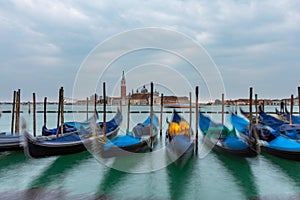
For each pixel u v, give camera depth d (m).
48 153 10.48
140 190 8.04
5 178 9.10
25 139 9.70
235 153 10.98
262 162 11.26
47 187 8.29
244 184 8.64
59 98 14.63
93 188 8.23
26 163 10.94
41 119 34.44
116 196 7.61
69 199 7.32
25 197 7.43
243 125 15.06
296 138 12.30
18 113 16.62
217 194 7.77
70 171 9.96
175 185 8.53
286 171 10.05
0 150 11.54
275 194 7.77
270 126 15.04
